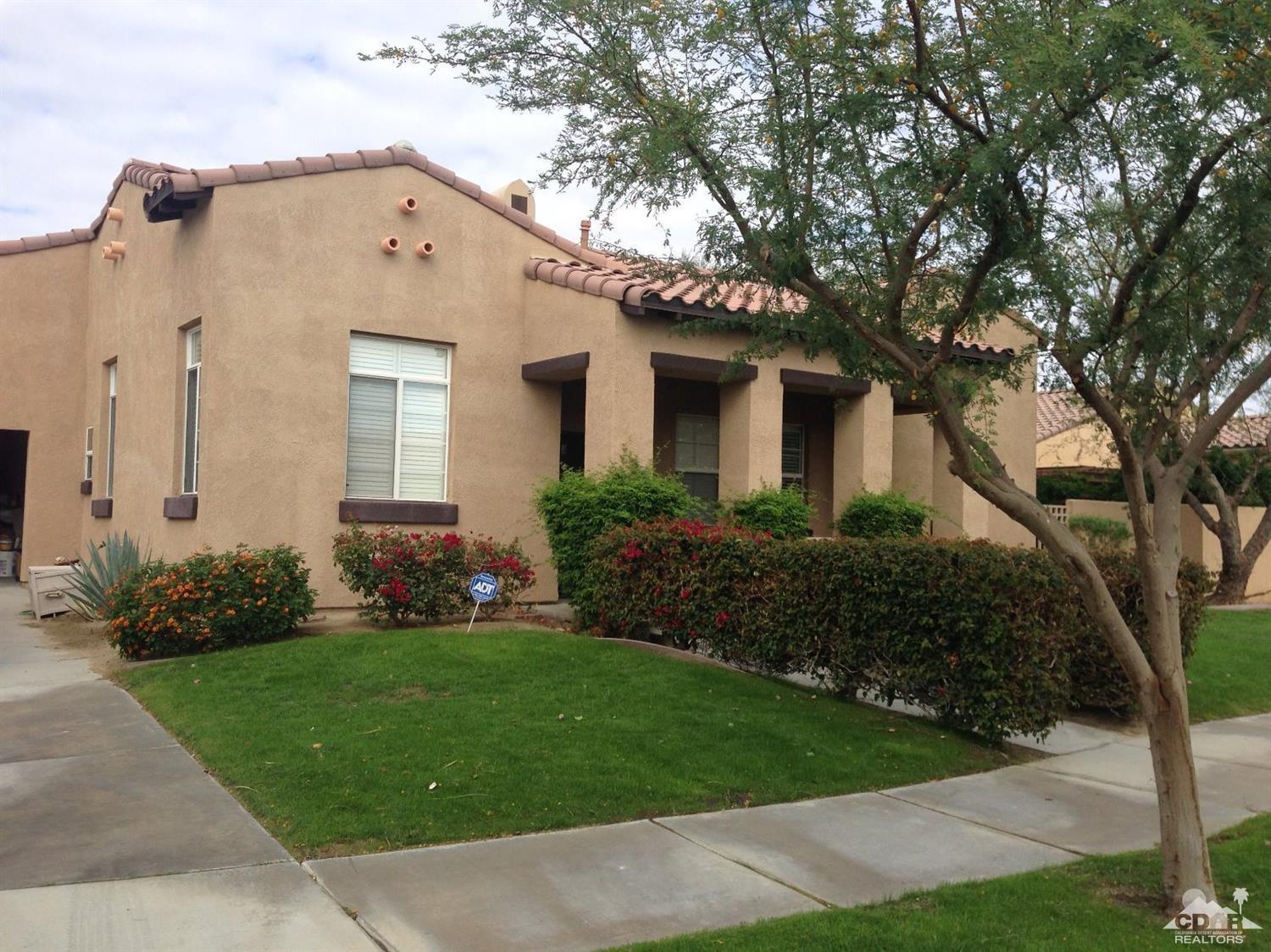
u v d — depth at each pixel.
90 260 18.55
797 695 9.51
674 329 8.20
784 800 7.03
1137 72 5.96
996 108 6.37
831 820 6.68
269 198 12.36
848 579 9.15
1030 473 17.34
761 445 14.20
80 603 13.62
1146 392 6.42
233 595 10.76
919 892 5.45
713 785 7.09
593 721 8.18
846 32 6.82
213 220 12.04
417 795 6.47
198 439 12.31
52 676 10.06
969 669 8.45
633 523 11.80
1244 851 6.21
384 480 13.34
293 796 6.40
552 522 12.39
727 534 10.52
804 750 7.98
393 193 13.27
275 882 5.29
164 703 8.64
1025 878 5.67
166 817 6.14
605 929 4.90
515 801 6.50
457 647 10.26
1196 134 6.23
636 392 13.07
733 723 8.39
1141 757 8.70
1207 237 6.58
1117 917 5.14
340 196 12.85
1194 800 5.34
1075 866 5.93
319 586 12.55
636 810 6.61
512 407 14.22
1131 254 7.30
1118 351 6.69
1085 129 6.71
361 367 13.18
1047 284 6.34
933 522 17.25
